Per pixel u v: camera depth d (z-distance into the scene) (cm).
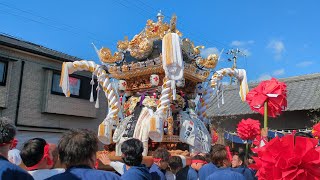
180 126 689
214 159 454
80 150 255
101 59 746
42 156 332
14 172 247
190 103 753
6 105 1631
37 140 338
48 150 339
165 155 498
